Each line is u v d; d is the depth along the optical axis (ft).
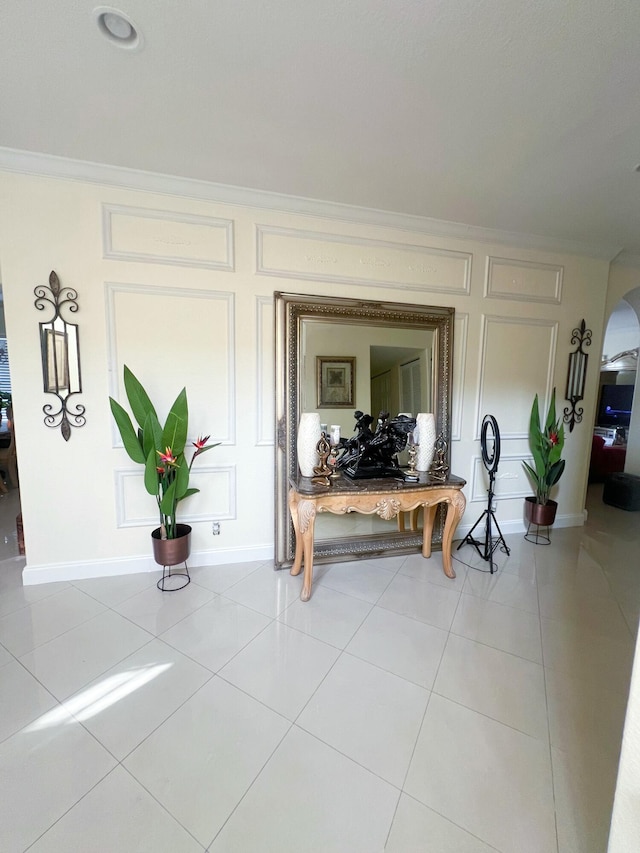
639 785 2.21
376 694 5.13
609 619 6.93
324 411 8.66
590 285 10.79
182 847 3.38
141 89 5.00
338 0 3.75
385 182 7.32
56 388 7.32
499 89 4.90
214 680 5.30
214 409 8.23
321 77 4.74
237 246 7.95
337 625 6.59
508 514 11.01
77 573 7.86
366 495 7.66
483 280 9.80
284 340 8.26
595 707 5.01
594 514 12.92
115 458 7.82
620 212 8.41
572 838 3.50
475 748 4.39
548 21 3.93
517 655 5.95
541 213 8.50
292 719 4.72
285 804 3.76
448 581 8.22
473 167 6.78
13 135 6.06
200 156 6.56
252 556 8.86
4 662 5.57
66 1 3.80
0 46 4.31
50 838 3.43
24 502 7.46
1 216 6.79
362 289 8.79
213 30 4.11
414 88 4.90
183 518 8.37
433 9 3.84
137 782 3.93
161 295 7.68
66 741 4.36
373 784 3.96
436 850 3.41
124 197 7.27
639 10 3.78
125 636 6.18
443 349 9.42
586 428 11.44
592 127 5.65
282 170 6.96
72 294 7.21
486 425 9.48
